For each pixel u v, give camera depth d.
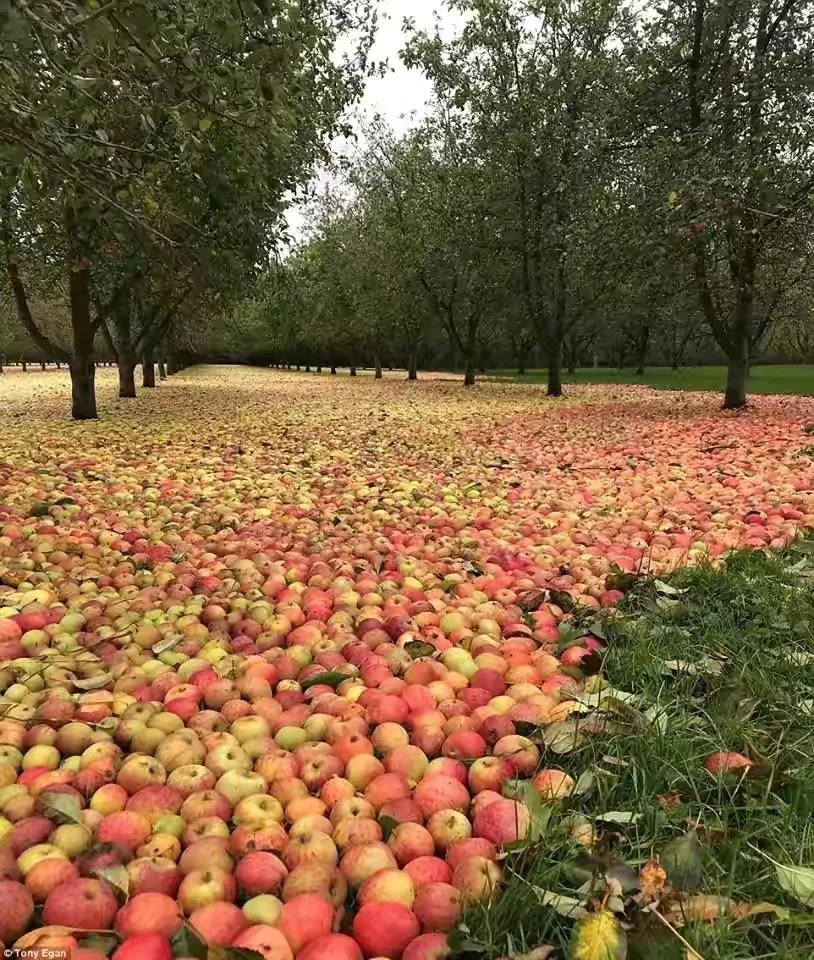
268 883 2.04
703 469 8.79
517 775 2.63
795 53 12.85
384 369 64.38
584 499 7.34
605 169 16.64
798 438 10.95
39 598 4.17
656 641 3.64
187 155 5.98
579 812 2.37
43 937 1.76
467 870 2.03
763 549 5.20
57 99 5.16
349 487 8.09
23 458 9.62
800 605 3.99
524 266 21.78
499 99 19.52
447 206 22.62
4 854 2.07
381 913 1.89
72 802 2.30
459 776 2.60
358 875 2.09
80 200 6.00
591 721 2.80
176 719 2.88
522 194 19.97
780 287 16.84
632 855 2.20
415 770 2.63
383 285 31.02
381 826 2.29
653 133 14.41
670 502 6.95
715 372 41.56
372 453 10.95
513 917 1.91
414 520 6.46
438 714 2.95
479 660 3.46
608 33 18.44
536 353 63.06
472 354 30.78
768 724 2.93
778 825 2.29
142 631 3.71
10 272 14.24
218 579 4.62
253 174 6.96
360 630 3.87
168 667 3.41
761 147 11.85
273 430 13.90
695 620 3.99
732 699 3.01
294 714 2.98
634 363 63.34
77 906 1.89
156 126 5.62
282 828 2.29
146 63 4.59
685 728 2.82
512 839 2.22
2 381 36.19
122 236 6.81
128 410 17.75
